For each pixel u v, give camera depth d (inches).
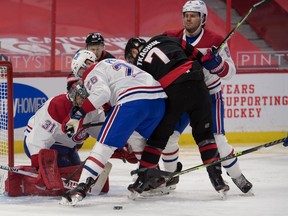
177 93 584.1
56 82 954.1
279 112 1015.0
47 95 949.2
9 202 591.2
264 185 689.6
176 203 596.1
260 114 1010.7
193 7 619.8
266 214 556.4
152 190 627.8
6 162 649.0
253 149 590.2
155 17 1079.6
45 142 599.5
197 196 629.9
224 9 1122.7
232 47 1081.4
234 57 1079.6
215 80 628.4
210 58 598.2
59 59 1011.3
